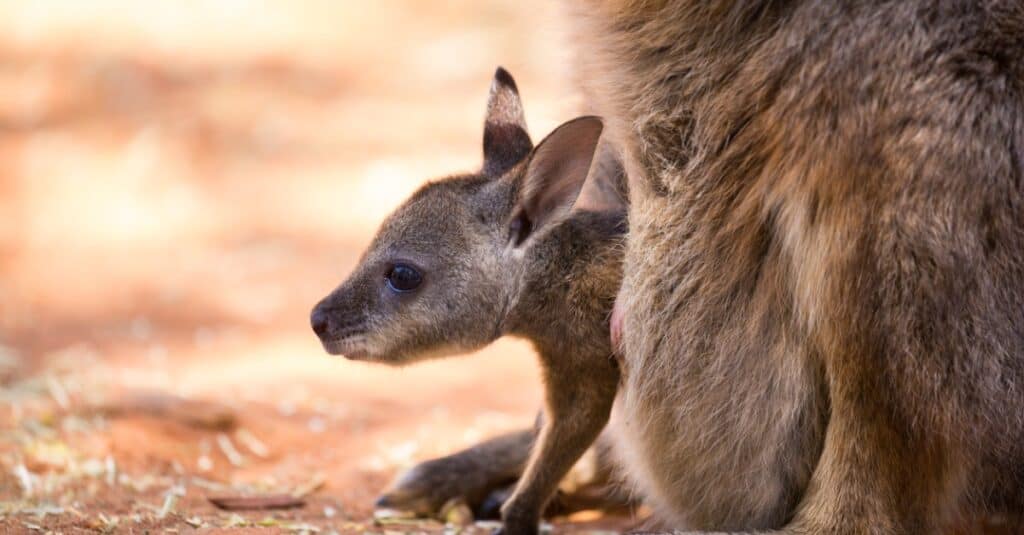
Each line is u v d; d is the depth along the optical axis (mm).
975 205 7785
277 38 30828
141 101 26750
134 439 12156
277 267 20266
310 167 24219
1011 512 8516
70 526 9250
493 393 15680
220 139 25234
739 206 8555
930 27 7910
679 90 8883
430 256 9766
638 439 9227
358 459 12586
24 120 25531
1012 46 7855
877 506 8180
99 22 30734
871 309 7902
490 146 10250
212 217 22156
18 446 11688
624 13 9094
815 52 8102
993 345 7883
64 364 15258
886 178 7832
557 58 10477
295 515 10555
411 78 28891
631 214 9117
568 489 11062
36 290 19031
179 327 17781
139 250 20859
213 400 13703
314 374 15930
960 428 7980
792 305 8469
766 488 8867
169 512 9906
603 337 9422
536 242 9570
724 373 8781
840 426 8203
